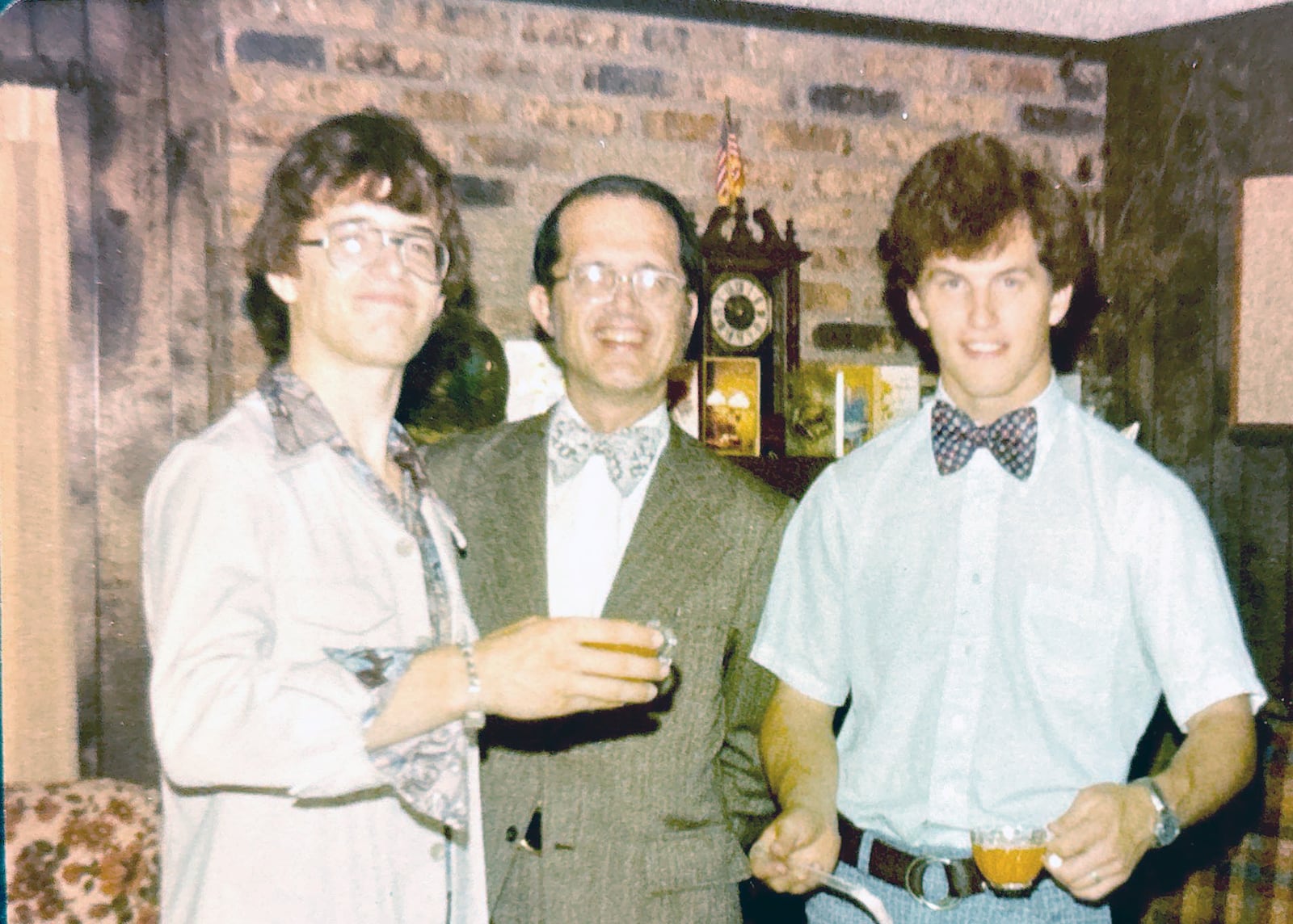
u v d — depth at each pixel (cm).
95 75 231
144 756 240
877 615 155
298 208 117
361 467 119
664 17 263
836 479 163
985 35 286
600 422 166
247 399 118
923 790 145
